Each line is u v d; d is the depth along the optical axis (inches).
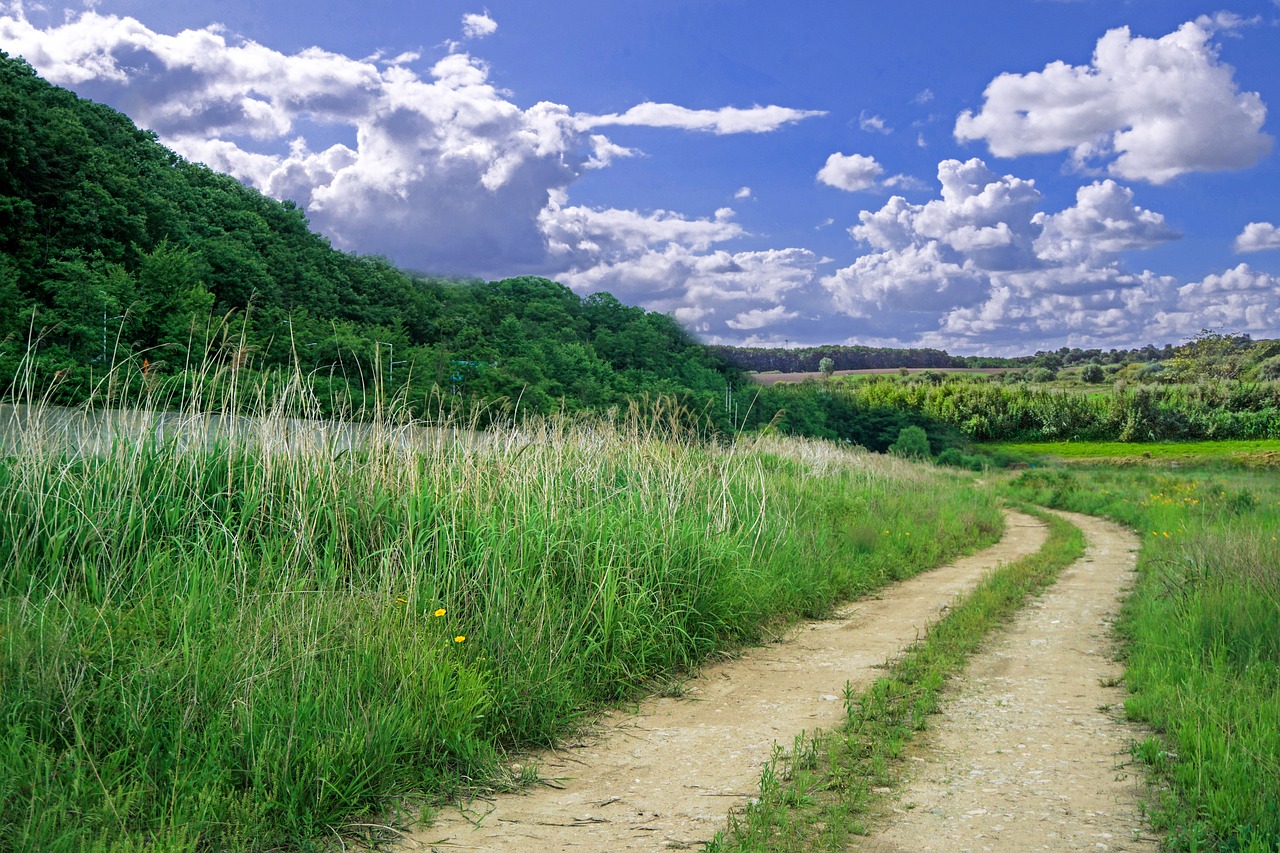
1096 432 3344.0
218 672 185.9
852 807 166.9
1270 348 4173.2
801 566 418.0
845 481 837.8
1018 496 1262.3
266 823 152.3
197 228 2950.3
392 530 294.5
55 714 168.2
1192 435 3166.8
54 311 1659.7
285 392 328.8
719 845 146.5
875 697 242.4
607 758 202.5
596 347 3981.3
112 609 219.0
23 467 267.3
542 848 151.0
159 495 281.9
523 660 229.5
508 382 1202.0
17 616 204.2
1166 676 249.9
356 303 3380.9
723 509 401.7
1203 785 169.5
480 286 4370.1
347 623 219.6
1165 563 425.1
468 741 189.3
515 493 322.7
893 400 3843.5
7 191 2036.2
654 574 308.3
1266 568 329.7
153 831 140.9
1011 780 183.0
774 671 287.3
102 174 2365.9
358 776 164.9
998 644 326.0
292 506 290.4
